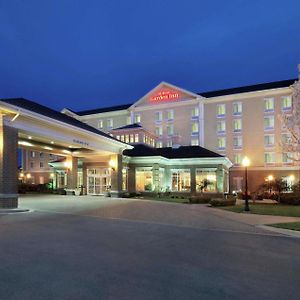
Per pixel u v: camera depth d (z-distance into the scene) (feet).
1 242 32.76
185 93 207.92
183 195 133.08
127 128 155.94
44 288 19.51
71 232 39.96
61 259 26.40
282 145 109.70
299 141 98.89
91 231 41.29
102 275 22.30
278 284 21.27
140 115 218.59
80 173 137.49
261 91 188.65
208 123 200.44
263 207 81.35
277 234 41.93
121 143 118.73
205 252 30.45
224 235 40.78
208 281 21.53
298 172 178.09
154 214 62.54
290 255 29.94
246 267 25.35
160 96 214.90
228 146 194.39
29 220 50.03
